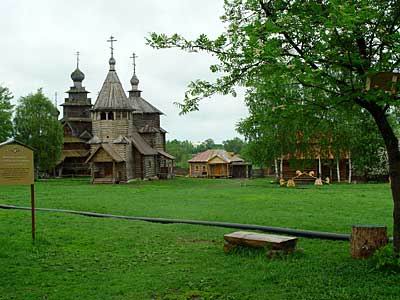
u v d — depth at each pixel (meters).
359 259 10.08
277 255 10.41
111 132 54.59
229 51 9.45
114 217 18.27
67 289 8.53
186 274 9.38
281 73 8.66
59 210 20.69
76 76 73.69
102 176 53.53
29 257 10.95
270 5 9.48
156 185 44.81
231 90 10.14
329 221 16.56
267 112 9.93
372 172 46.62
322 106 9.45
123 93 56.06
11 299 7.98
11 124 54.28
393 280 8.40
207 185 44.03
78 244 12.48
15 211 20.25
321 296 7.71
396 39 8.22
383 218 17.39
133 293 8.27
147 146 62.12
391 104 8.44
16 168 12.65
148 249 11.87
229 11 9.88
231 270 9.56
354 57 8.46
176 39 9.67
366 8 7.47
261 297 7.79
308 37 8.70
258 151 42.62
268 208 21.00
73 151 69.56
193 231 14.59
